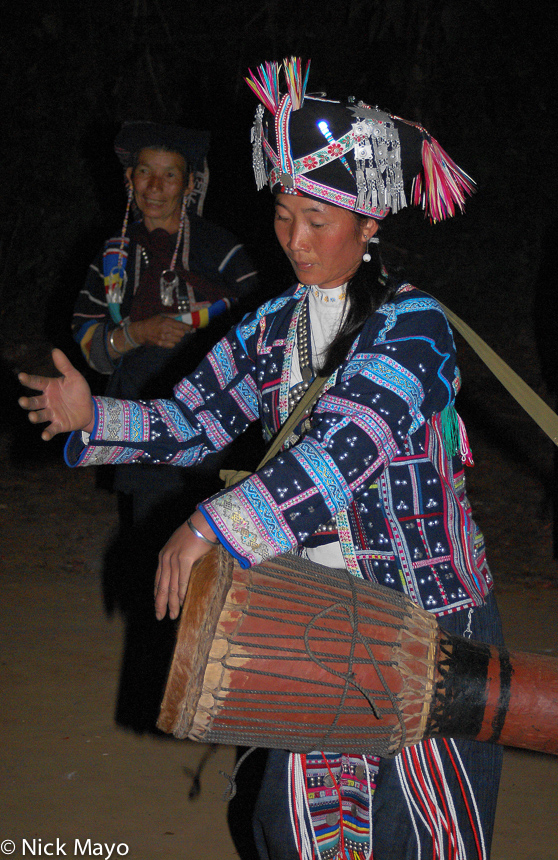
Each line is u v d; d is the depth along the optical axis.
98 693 4.04
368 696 1.99
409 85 9.98
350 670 1.99
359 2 9.49
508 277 11.44
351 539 2.15
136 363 3.97
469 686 2.02
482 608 2.21
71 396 2.22
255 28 10.34
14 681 4.13
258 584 1.97
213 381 2.37
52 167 10.91
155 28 10.27
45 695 4.00
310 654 1.96
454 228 11.62
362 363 2.02
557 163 11.36
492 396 9.72
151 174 3.95
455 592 2.13
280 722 2.00
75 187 10.97
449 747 2.15
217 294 3.99
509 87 11.30
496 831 3.14
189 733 1.98
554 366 10.06
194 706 1.92
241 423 2.41
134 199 4.11
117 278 4.00
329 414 1.93
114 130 10.83
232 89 10.30
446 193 2.17
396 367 1.98
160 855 2.94
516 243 11.45
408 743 2.05
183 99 10.29
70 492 7.30
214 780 3.41
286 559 2.04
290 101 2.03
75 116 10.82
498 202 11.52
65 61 10.64
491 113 11.43
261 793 2.33
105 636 4.65
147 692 4.06
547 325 10.46
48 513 6.80
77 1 10.33
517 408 9.45
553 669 2.05
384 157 2.04
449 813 2.15
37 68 10.70
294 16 10.23
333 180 2.01
